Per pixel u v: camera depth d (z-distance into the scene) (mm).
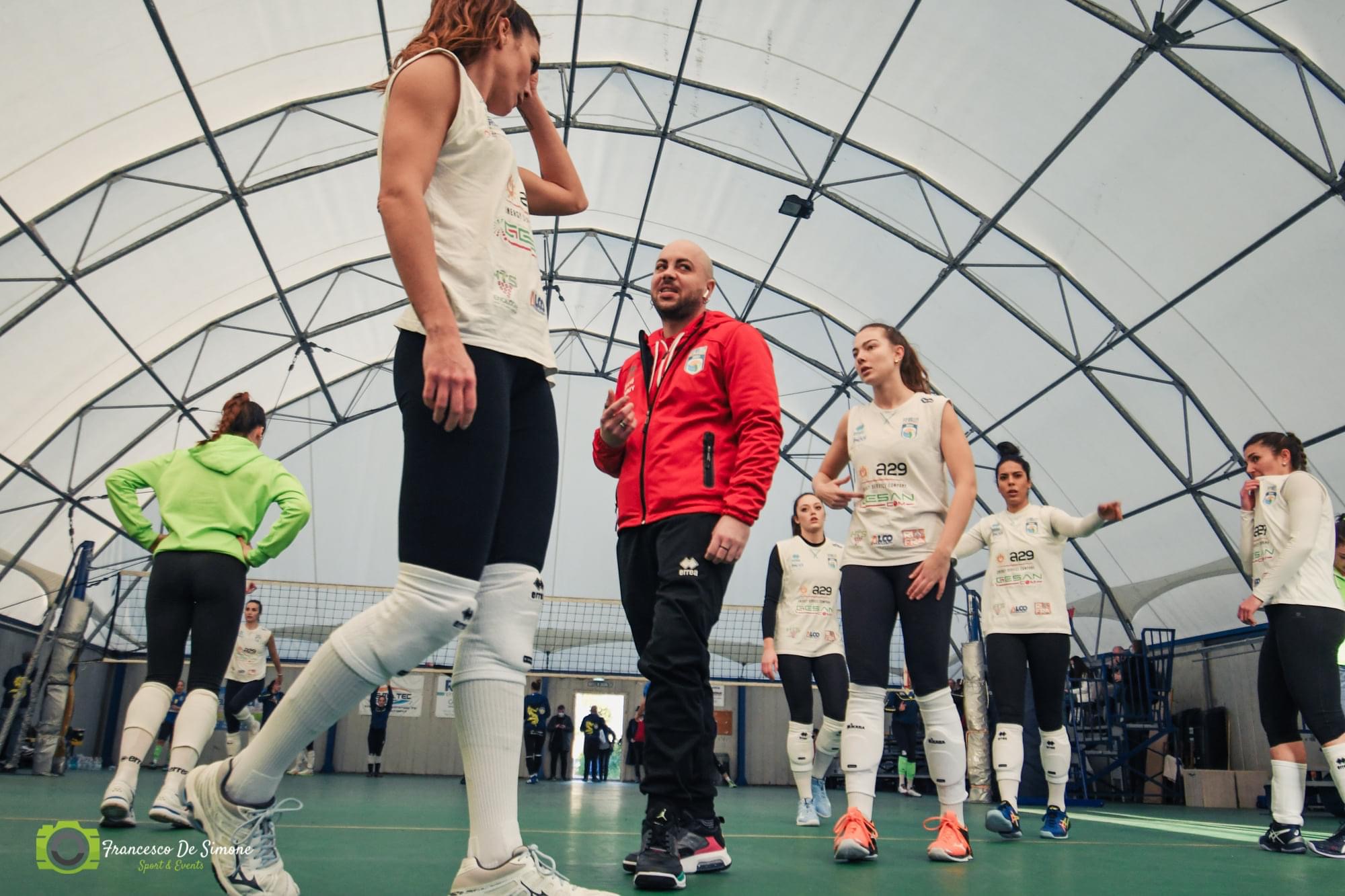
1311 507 4168
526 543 1795
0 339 10805
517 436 1823
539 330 1834
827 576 5871
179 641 3461
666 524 2703
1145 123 9562
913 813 7590
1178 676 14195
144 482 3691
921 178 11977
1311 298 9633
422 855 2832
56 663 9766
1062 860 3475
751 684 17141
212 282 12891
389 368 17578
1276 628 4219
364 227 13711
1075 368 12594
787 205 13273
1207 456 11875
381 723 14719
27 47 8516
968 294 13102
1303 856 3918
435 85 1702
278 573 17359
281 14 9828
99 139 9852
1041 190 10992
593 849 3398
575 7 11469
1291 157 8836
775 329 16500
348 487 17906
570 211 2355
